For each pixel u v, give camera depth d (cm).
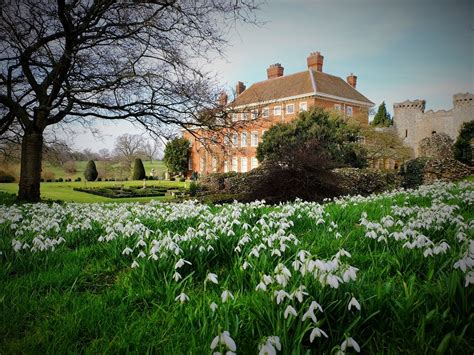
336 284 282
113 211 887
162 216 777
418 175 2375
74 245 602
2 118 1537
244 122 1347
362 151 3294
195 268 437
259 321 283
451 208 705
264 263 400
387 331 280
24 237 571
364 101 5141
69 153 2138
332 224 620
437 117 5416
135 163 5906
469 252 339
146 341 292
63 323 320
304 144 1545
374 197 1209
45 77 1486
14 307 353
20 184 1383
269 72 5512
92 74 1309
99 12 1230
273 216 690
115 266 486
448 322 276
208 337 270
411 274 400
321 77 4922
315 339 273
